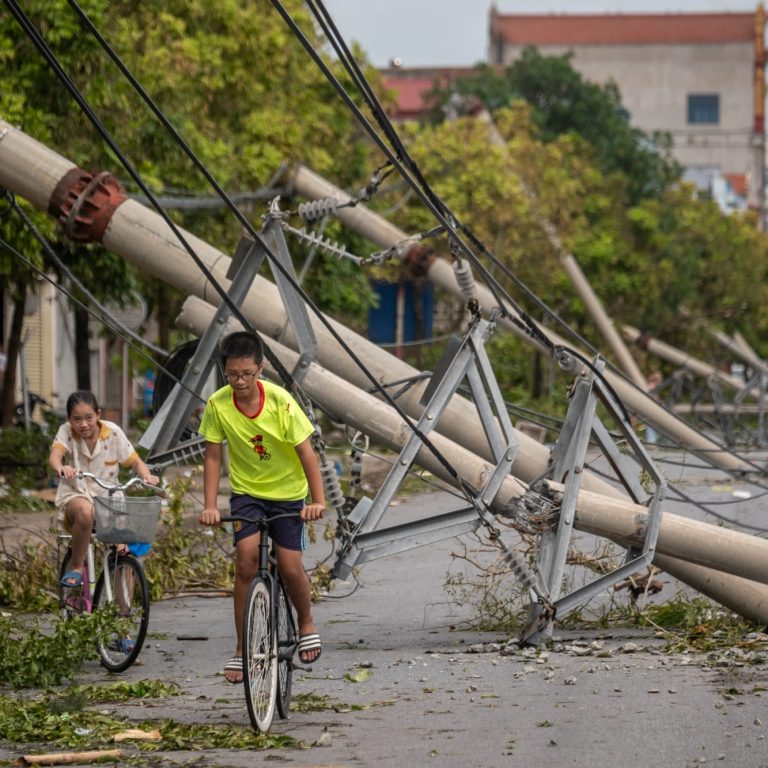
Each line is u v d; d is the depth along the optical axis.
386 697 19.03
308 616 17.73
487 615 26.95
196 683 20.34
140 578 21.44
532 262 98.19
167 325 65.12
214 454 17.27
